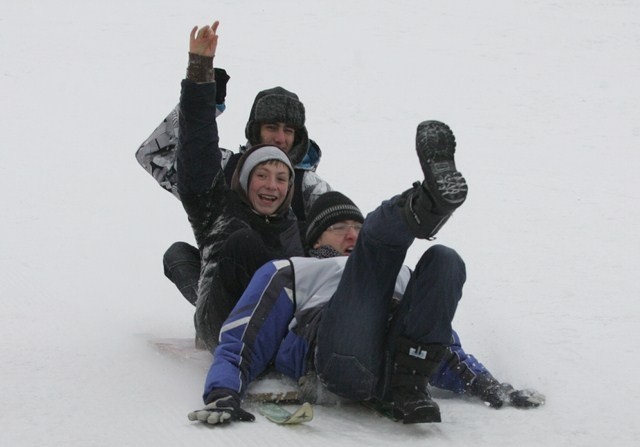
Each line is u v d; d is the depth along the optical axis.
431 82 20.78
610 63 23.62
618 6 30.38
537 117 17.91
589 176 13.38
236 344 4.53
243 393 4.49
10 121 15.75
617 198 12.04
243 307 4.61
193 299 5.74
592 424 4.55
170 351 5.66
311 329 4.54
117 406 4.60
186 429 4.23
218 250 5.24
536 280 8.20
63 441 4.09
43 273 8.02
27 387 4.91
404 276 4.75
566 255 9.20
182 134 5.25
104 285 7.77
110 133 15.27
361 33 25.88
